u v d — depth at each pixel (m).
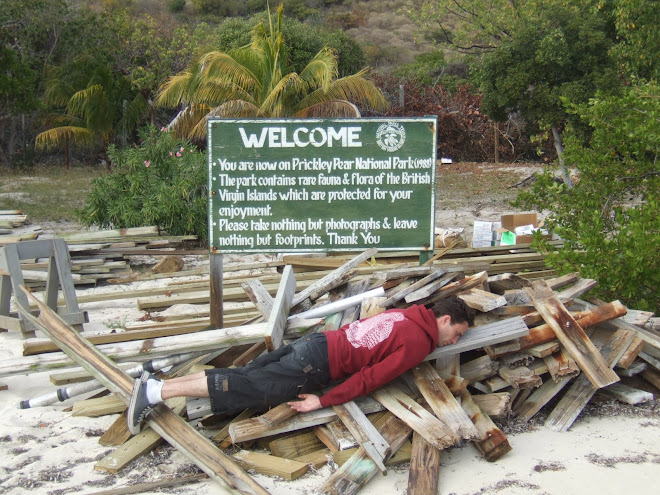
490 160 25.80
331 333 4.50
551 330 4.96
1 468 4.12
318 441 4.43
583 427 4.68
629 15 11.53
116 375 4.60
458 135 25.86
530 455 4.27
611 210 8.26
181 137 16.89
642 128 7.34
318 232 5.81
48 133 23.36
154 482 3.94
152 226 10.28
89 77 24.98
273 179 5.74
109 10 34.69
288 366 4.34
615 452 4.29
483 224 9.98
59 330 5.06
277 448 4.27
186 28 32.62
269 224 5.80
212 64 14.96
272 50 15.49
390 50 44.31
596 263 6.54
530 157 25.64
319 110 15.39
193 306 7.90
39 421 4.80
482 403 4.59
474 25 18.06
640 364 5.27
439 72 29.72
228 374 4.32
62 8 27.94
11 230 11.54
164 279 9.40
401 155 5.73
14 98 23.58
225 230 5.80
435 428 4.11
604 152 8.05
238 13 51.47
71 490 3.87
